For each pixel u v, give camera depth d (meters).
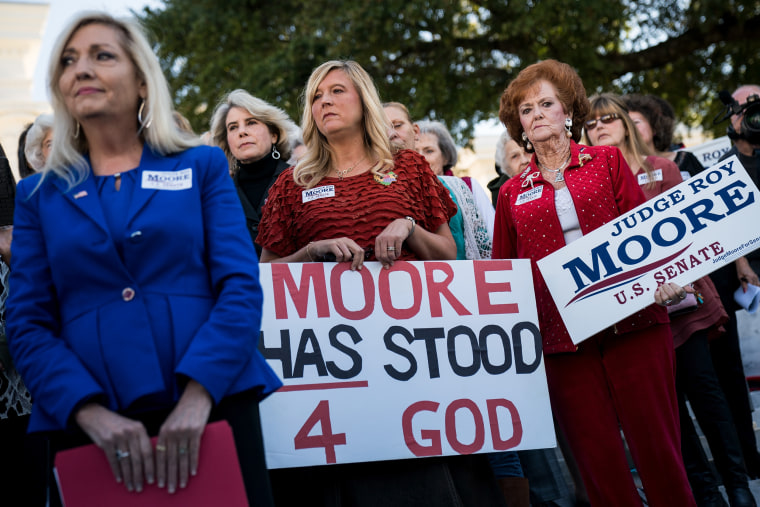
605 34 13.02
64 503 1.85
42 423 1.95
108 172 2.15
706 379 4.05
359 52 13.30
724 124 14.11
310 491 2.99
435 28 13.19
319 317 2.99
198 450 1.89
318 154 3.36
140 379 1.94
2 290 3.12
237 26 14.44
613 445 3.25
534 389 3.12
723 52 13.98
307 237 3.25
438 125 5.43
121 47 2.15
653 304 3.31
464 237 4.23
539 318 3.41
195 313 2.03
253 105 4.47
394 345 3.03
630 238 3.26
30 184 2.15
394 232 3.04
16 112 18.44
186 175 2.12
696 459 4.06
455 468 3.01
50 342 1.99
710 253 3.20
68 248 2.02
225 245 2.10
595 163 3.42
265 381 2.12
